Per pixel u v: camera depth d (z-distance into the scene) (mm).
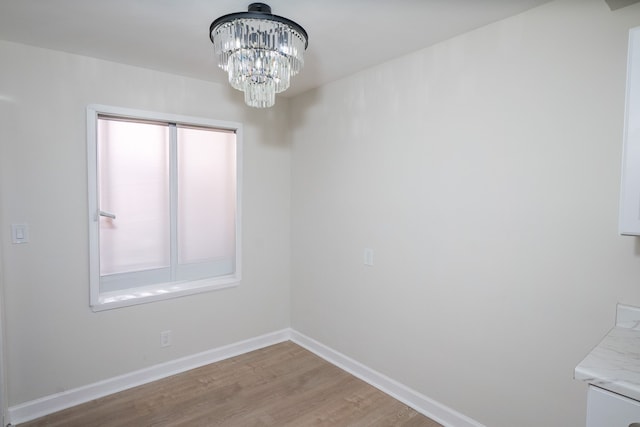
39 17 1846
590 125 1592
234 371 2852
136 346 2645
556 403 1738
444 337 2205
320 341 3150
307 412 2328
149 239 2760
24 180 2205
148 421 2223
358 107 2697
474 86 2000
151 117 2637
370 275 2668
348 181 2811
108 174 2557
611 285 1556
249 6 1682
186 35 2062
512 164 1856
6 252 2166
